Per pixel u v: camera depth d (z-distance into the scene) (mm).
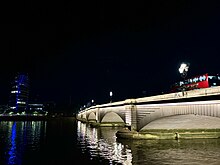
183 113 41969
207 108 36719
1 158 41312
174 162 34969
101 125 108125
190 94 39281
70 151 47281
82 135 76875
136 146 47781
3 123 170625
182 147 45688
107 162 36188
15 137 74500
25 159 40375
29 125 144125
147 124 53906
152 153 41000
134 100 58406
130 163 35062
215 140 53125
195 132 56188
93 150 47594
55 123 169750
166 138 55000
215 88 34438
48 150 49188
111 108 82500
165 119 48844
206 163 34188
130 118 58125
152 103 50469
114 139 61375
